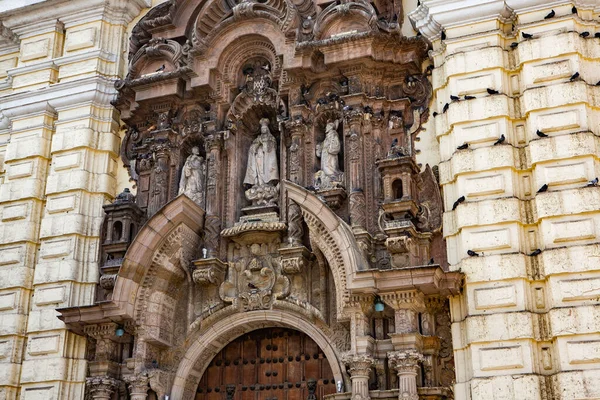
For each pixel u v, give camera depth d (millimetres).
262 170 24234
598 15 21781
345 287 20922
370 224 22203
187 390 23062
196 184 24547
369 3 23719
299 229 22672
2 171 27234
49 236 25047
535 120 20734
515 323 19234
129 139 26297
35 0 27891
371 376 20734
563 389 18281
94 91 26281
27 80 27516
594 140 20125
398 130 23031
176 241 23000
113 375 22891
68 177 25594
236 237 23406
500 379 18953
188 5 26344
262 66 25328
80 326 23047
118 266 23531
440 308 20781
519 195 20562
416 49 23266
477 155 20984
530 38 21438
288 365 22953
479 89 21609
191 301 23469
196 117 25391
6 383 23891
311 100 24109
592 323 18547
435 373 20359
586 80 20922
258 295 22781
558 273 19219
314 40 23719
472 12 22422
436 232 21484
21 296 24891
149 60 26281
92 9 27562
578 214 19531
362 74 23391
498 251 20094
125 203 24203
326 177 23062
